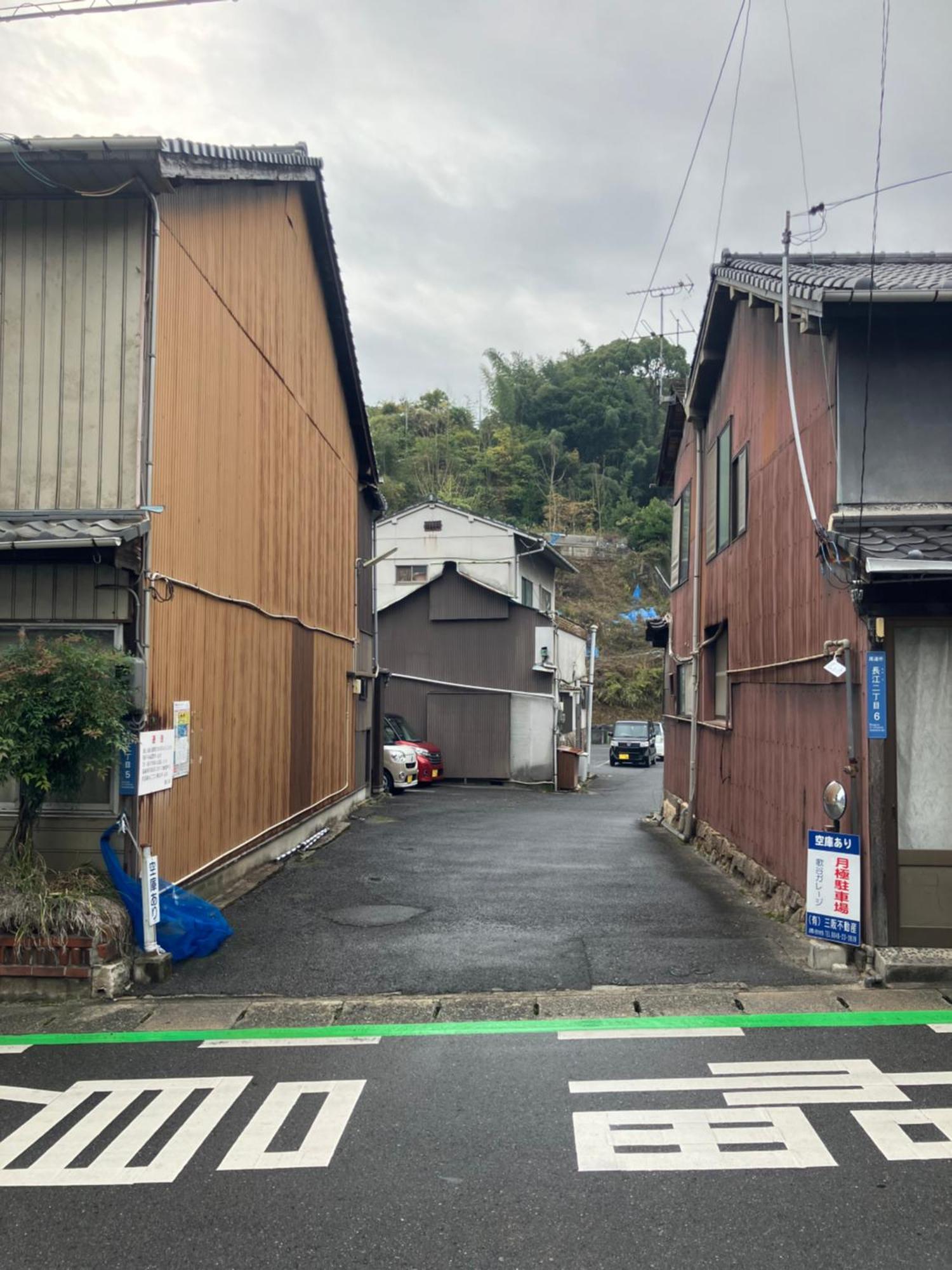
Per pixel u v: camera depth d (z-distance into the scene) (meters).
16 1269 3.18
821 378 7.42
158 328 7.19
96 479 6.96
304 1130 4.13
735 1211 3.46
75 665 5.96
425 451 56.66
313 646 12.95
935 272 7.95
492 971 6.49
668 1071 4.72
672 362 66.94
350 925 7.86
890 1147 3.93
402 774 21.53
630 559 57.44
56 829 6.63
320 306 13.05
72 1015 5.69
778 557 8.86
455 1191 3.62
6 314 7.09
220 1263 3.20
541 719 25.42
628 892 9.35
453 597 26.16
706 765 13.05
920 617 6.36
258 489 10.05
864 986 6.04
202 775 8.27
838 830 6.68
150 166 6.70
